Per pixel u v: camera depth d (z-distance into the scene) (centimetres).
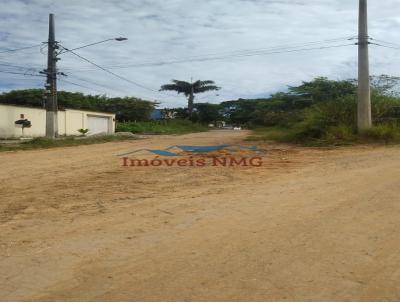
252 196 785
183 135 4019
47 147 2230
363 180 920
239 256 484
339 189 830
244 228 583
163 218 639
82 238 551
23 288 409
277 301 381
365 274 436
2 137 3269
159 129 5441
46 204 753
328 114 2203
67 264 465
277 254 488
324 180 939
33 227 605
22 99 5353
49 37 3030
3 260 478
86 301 384
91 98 6494
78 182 993
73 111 4122
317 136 2164
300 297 388
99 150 1966
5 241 543
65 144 2417
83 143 2533
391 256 482
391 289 405
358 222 606
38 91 5428
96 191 871
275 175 1045
